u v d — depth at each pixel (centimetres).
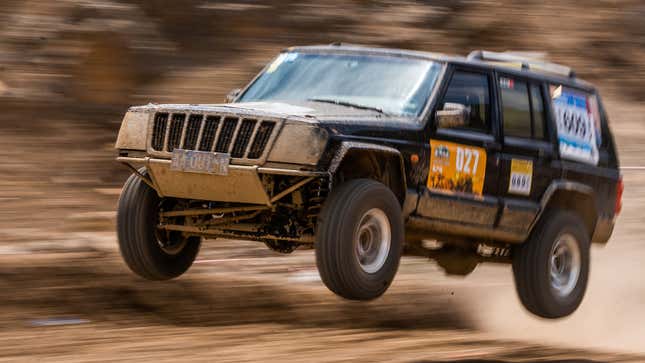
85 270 1327
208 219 1186
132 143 1091
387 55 1209
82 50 2720
